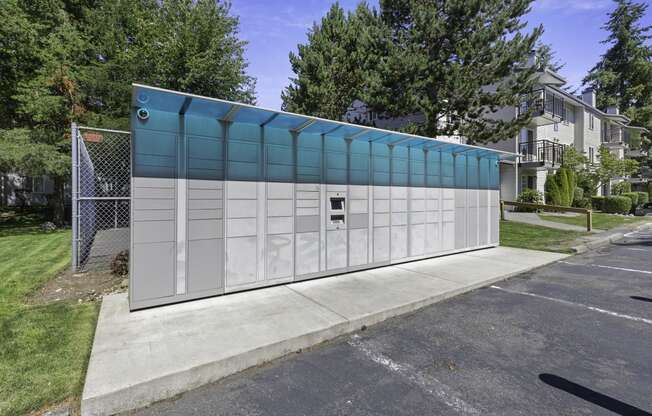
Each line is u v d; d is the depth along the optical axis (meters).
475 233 8.16
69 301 4.16
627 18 32.28
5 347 2.95
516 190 17.42
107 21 12.54
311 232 5.33
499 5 11.29
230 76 14.23
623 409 2.26
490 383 2.61
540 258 7.23
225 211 4.48
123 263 5.27
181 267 4.16
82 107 10.61
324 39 15.20
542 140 17.62
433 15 10.85
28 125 11.28
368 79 11.45
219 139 4.43
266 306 4.06
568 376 2.70
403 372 2.78
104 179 7.96
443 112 11.89
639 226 13.19
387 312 3.98
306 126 4.96
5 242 8.27
